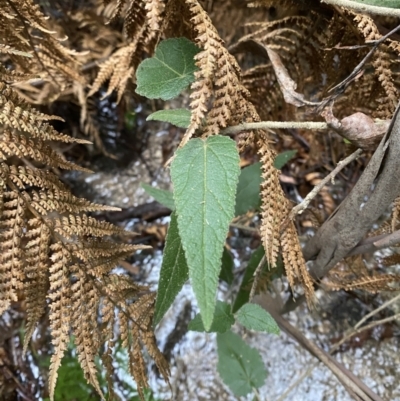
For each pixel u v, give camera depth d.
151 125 0.62
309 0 0.36
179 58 0.30
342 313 0.50
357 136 0.28
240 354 0.42
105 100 0.60
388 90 0.34
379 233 0.38
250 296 0.37
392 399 0.45
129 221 0.56
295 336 0.44
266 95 0.42
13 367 0.47
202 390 0.47
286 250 0.32
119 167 0.60
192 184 0.25
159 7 0.29
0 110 0.28
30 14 0.33
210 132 0.28
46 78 0.43
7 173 0.29
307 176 0.56
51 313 0.30
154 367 0.48
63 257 0.30
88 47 0.54
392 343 0.48
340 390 0.46
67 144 0.58
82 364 0.31
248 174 0.44
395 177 0.28
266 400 0.46
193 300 0.51
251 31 0.51
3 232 0.29
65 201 0.30
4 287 0.29
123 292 0.33
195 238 0.23
